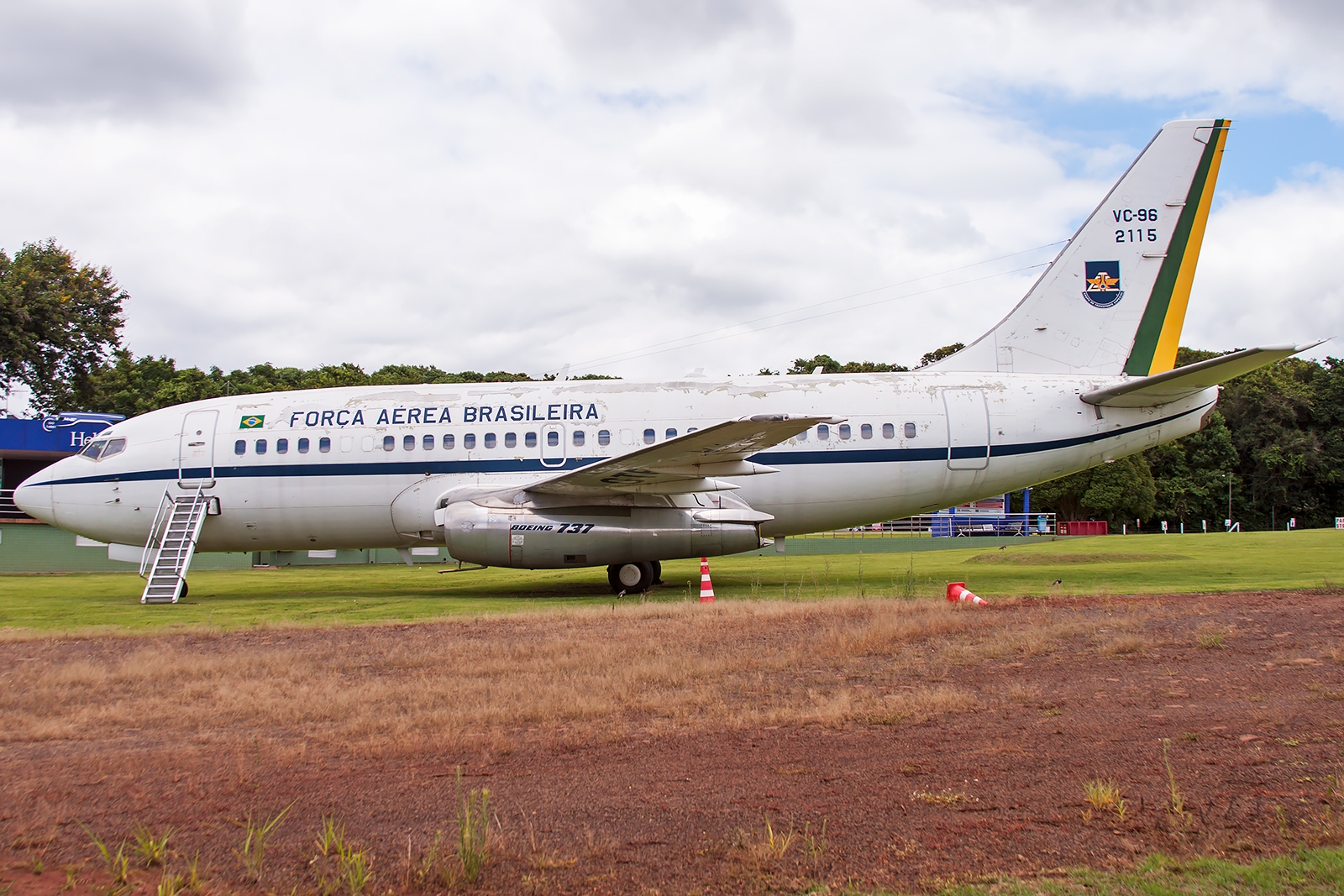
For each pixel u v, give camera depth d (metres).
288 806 5.79
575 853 4.94
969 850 4.80
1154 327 19.88
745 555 32.00
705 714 7.87
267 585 22.36
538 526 17.44
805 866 4.67
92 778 6.41
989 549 32.62
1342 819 4.93
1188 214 19.86
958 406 19.09
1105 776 5.88
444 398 19.58
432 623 13.57
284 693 8.92
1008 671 9.23
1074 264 19.95
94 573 29.20
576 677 9.25
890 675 9.25
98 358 48.09
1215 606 12.68
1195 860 4.51
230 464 19.30
